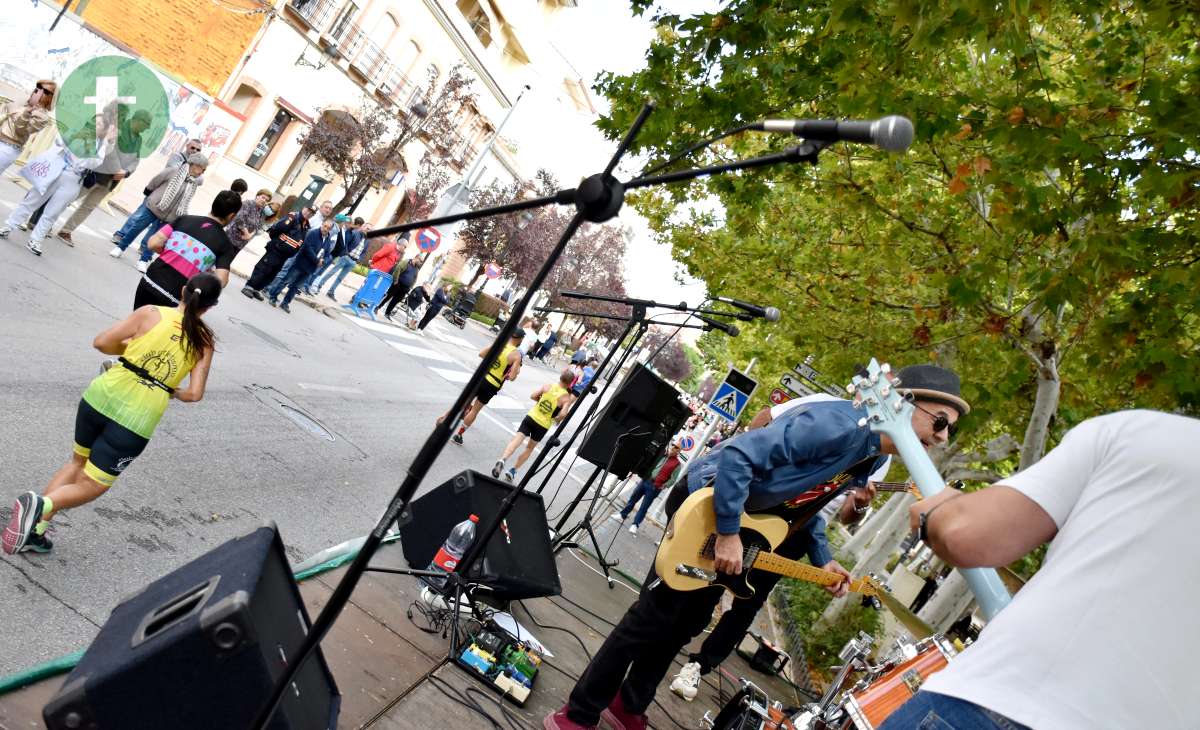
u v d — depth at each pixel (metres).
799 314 12.53
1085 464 1.67
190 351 4.69
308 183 34.16
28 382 6.79
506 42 46.91
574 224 2.24
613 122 8.83
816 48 7.82
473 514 5.50
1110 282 7.08
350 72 31.97
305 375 11.81
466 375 20.86
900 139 1.80
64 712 2.29
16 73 20.22
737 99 8.31
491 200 42.66
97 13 23.08
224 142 24.58
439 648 5.08
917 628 5.02
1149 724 1.43
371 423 11.06
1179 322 6.75
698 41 7.99
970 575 2.07
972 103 7.03
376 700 4.16
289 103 29.27
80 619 4.15
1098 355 7.25
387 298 23.44
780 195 13.40
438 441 2.36
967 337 10.25
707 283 16.33
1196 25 6.34
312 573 5.36
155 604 2.57
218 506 6.17
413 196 39.56
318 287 20.06
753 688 5.33
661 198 16.55
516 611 6.30
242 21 25.83
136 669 2.30
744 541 4.29
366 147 30.03
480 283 55.78
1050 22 8.95
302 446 8.52
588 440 8.03
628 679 4.81
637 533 13.72
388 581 5.76
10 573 4.24
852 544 18.95
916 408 3.76
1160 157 6.29
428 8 34.75
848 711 3.85
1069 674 1.50
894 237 10.39
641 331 5.93
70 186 10.93
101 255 12.93
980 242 8.86
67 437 6.16
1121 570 1.52
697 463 4.98
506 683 4.80
